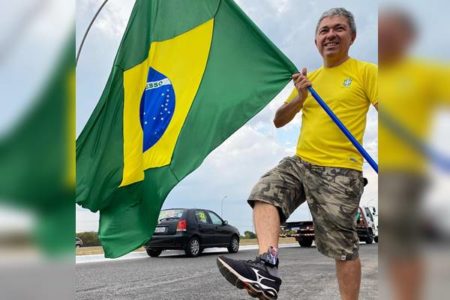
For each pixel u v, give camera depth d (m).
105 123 3.28
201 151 3.21
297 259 9.74
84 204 3.23
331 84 2.97
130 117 3.29
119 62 3.32
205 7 3.38
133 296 5.18
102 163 3.25
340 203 2.80
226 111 3.21
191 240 11.77
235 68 3.26
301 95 2.95
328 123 2.89
